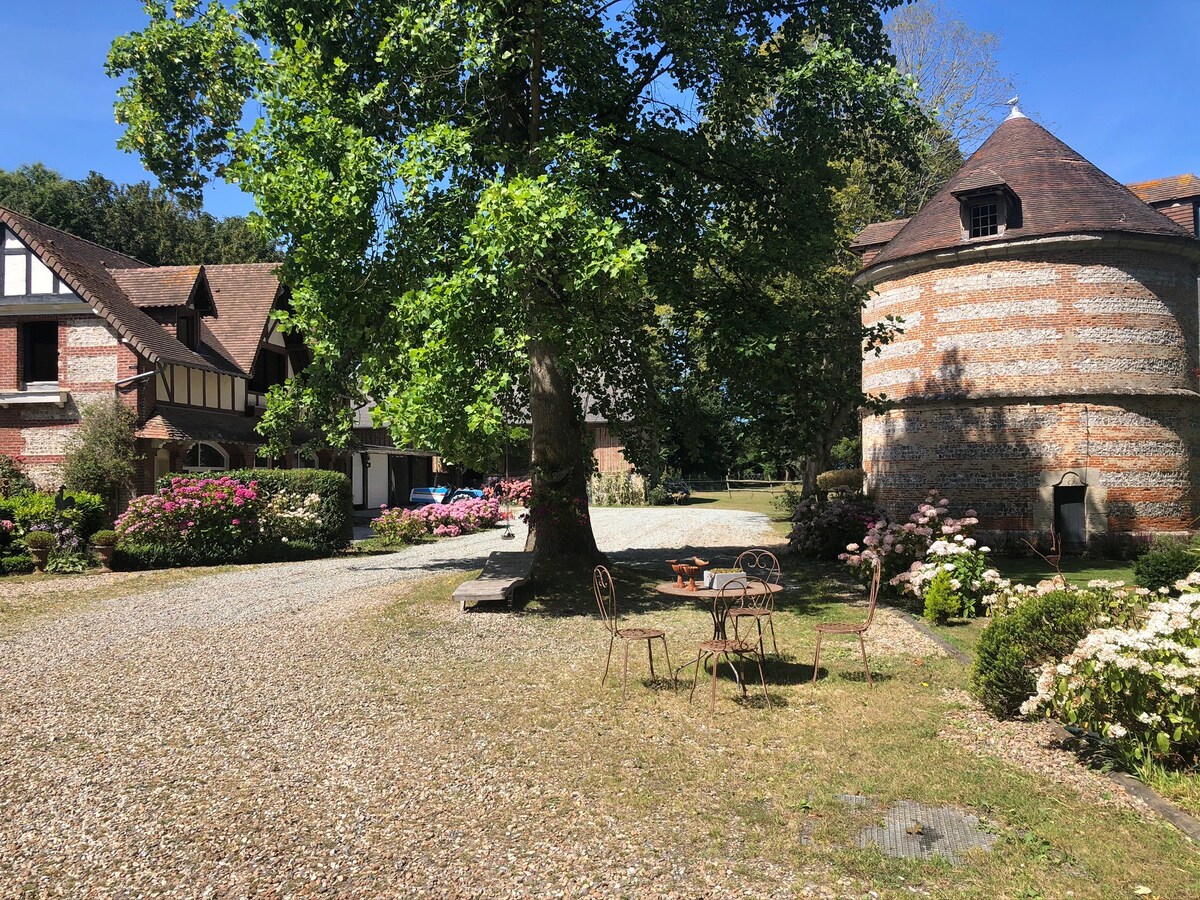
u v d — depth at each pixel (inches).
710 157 490.6
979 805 174.9
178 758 209.9
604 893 142.2
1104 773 189.8
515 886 145.3
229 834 166.6
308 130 410.0
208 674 292.7
